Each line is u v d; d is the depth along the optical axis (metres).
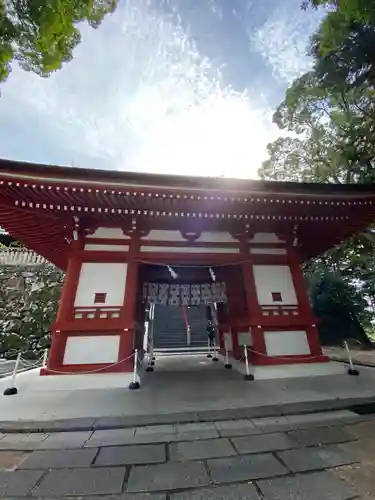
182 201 6.94
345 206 7.44
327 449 3.06
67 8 3.72
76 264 7.35
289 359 7.32
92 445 3.27
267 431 3.60
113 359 6.64
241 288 8.68
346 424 3.80
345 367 7.64
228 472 2.63
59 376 6.20
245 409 4.34
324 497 2.23
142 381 6.84
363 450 3.02
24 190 6.21
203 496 2.28
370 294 17.84
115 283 7.38
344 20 5.82
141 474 2.63
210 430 3.68
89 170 6.18
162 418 4.00
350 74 7.34
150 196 6.66
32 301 17.59
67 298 6.94
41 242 9.26
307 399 4.84
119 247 7.81
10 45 3.91
